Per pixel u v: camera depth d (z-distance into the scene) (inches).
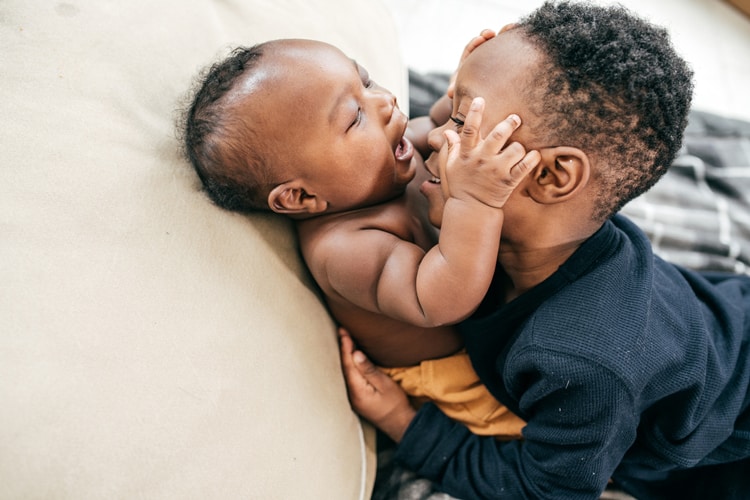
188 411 21.9
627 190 23.3
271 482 23.6
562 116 21.4
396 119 28.1
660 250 42.9
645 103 21.0
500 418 32.6
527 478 28.7
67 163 23.5
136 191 24.4
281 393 25.3
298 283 29.1
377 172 27.6
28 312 20.4
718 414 28.2
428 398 33.9
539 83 21.5
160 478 20.6
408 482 33.8
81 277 21.8
